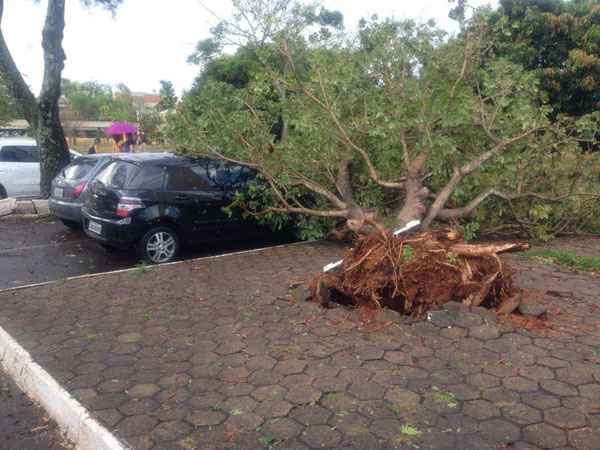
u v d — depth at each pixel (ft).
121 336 17.03
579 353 14.62
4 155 47.78
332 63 22.45
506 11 52.60
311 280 20.90
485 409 12.09
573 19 50.72
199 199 28.66
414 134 23.06
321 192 25.17
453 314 16.58
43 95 42.80
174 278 23.22
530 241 30.48
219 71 44.78
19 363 15.64
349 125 22.76
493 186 25.77
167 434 11.69
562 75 50.72
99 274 24.11
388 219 24.62
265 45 24.76
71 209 32.83
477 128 23.41
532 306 17.12
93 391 13.58
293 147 24.32
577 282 21.49
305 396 12.92
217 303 19.74
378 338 15.74
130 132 57.47
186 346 16.08
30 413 13.94
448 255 17.40
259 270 24.34
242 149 25.98
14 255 29.96
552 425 11.43
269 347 15.58
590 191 28.37
